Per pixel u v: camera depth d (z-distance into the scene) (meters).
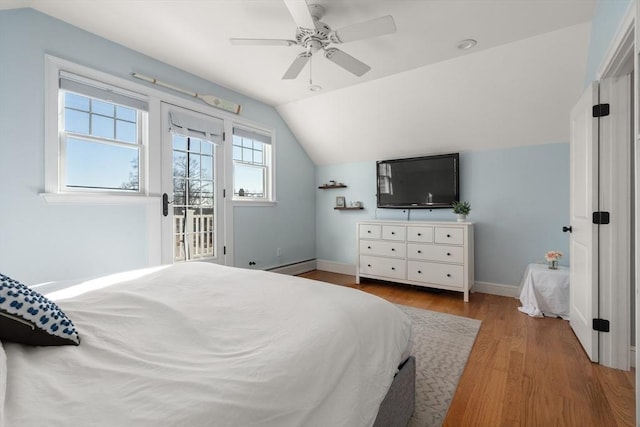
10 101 2.14
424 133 3.80
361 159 4.58
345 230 4.77
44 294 1.38
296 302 1.22
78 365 0.76
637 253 1.27
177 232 3.18
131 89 2.75
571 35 2.44
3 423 0.54
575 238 2.32
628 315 1.87
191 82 3.24
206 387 0.67
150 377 0.71
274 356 0.82
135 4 2.16
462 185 3.79
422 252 3.65
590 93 1.97
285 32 2.49
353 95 3.69
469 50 2.75
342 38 2.02
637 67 1.26
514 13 2.22
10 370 0.72
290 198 4.59
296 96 3.89
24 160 2.20
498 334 2.44
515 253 3.47
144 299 1.23
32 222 2.24
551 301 2.81
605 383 1.74
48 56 2.29
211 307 1.17
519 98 3.04
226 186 3.64
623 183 1.87
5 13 2.11
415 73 3.16
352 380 0.92
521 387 1.72
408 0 2.07
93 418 0.58
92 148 2.58
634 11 1.34
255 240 4.04
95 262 2.56
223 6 2.17
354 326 1.09
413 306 3.19
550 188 3.27
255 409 0.66
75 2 2.15
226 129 3.62
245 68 3.12
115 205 2.69
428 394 1.65
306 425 0.74
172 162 3.10
